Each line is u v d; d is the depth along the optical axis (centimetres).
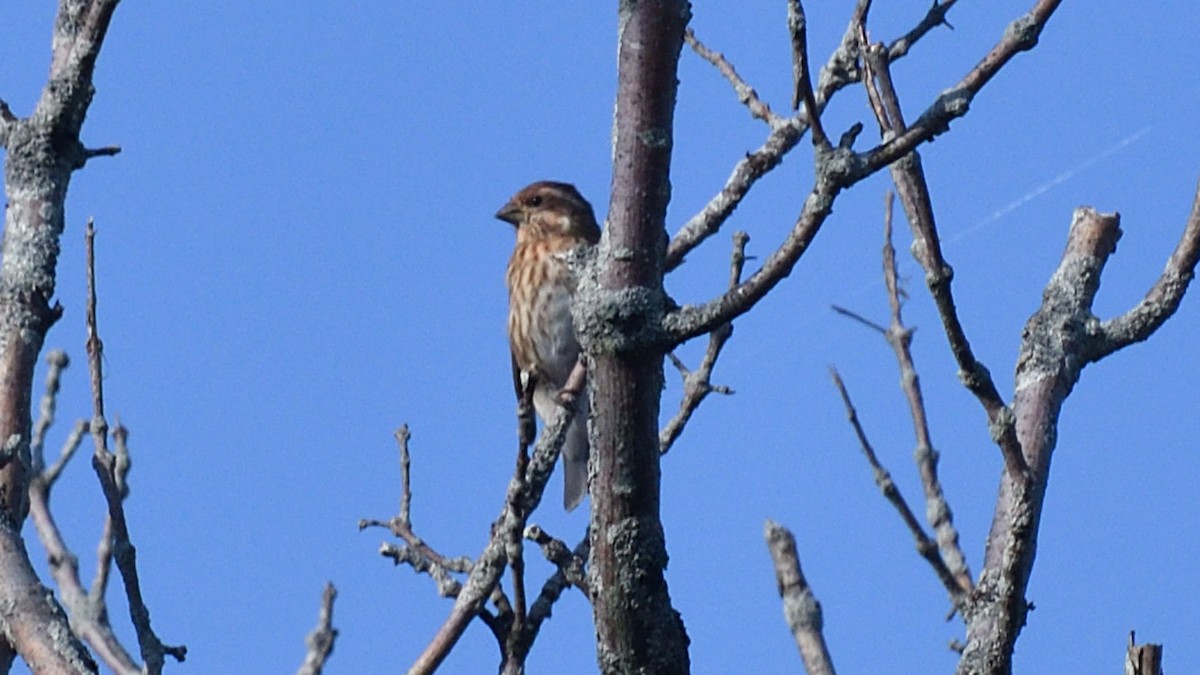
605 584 584
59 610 691
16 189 793
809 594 794
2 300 770
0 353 756
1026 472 615
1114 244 812
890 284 923
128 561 679
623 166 582
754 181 864
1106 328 786
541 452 856
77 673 670
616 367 575
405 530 912
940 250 623
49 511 916
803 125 875
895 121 667
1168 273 778
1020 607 619
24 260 777
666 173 583
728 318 568
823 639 784
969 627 695
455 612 779
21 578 697
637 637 586
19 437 739
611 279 576
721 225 862
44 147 797
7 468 734
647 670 586
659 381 581
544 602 775
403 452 930
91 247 747
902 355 888
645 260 578
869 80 686
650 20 584
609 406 577
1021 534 614
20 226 785
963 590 770
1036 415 764
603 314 573
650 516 583
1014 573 615
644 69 583
